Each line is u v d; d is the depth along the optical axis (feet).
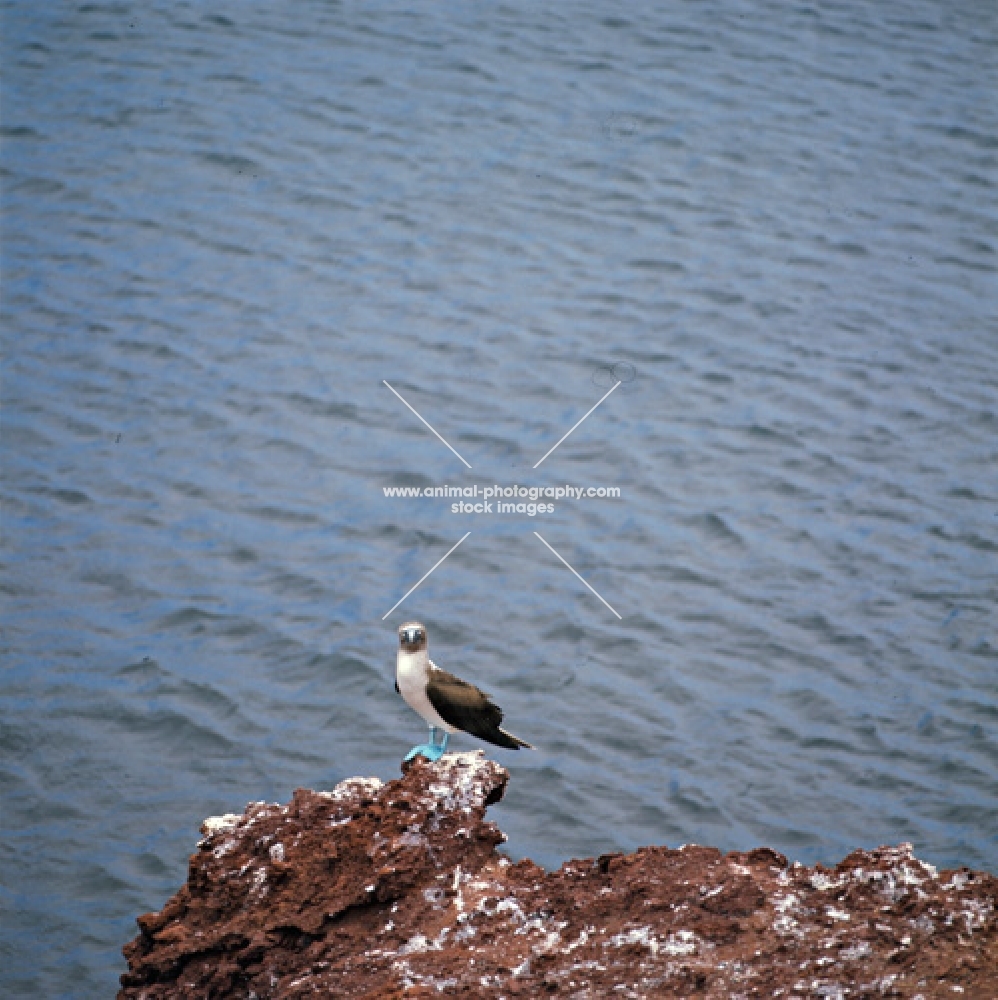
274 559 108.37
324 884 35.37
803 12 182.39
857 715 94.84
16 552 107.96
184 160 152.76
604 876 34.76
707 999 29.55
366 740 92.48
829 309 138.51
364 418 122.83
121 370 126.62
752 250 145.38
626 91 166.30
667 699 96.07
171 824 86.12
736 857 35.32
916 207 152.76
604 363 130.21
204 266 139.44
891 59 174.60
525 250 144.05
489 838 36.29
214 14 174.81
